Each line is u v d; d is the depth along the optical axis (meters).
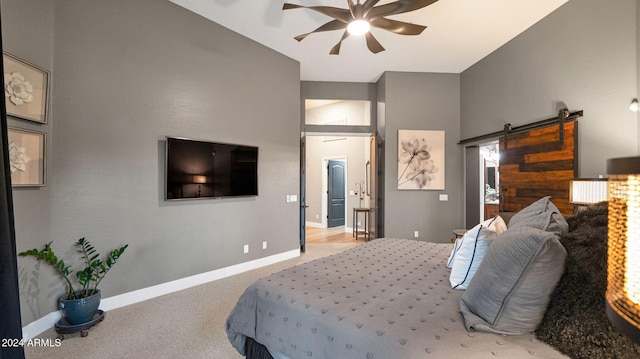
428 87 4.87
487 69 4.23
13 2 2.02
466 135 4.70
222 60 3.53
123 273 2.73
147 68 2.89
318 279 1.74
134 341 2.09
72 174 2.43
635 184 0.46
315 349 1.25
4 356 1.20
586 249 1.06
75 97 2.45
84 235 2.49
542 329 1.09
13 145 2.02
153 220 2.93
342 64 4.62
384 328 1.15
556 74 3.09
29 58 2.13
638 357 0.81
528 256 1.10
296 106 4.45
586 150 2.77
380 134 5.15
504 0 2.96
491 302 1.17
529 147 3.43
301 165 4.98
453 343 1.04
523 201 3.51
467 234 1.70
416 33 2.73
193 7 3.17
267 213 4.07
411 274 1.83
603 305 0.94
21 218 2.08
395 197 4.83
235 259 3.68
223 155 3.50
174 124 3.09
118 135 2.70
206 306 2.70
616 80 2.51
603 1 2.60
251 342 1.66
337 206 7.91
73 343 2.06
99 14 2.58
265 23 3.48
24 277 2.09
